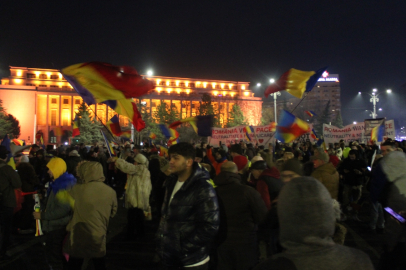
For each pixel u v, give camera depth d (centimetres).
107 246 657
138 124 593
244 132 1731
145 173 705
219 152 741
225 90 10525
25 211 725
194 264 300
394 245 284
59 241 451
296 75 782
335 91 13775
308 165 572
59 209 445
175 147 324
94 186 415
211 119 907
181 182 329
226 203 360
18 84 8869
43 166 987
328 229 152
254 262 355
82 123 6831
